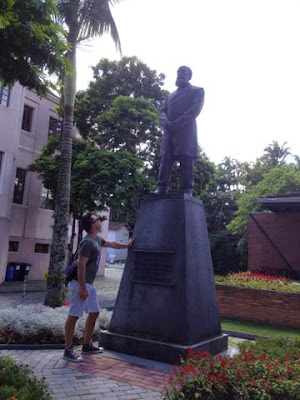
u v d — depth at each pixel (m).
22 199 19.88
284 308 9.47
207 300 5.99
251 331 8.66
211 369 3.62
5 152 17.28
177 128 6.39
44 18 5.05
